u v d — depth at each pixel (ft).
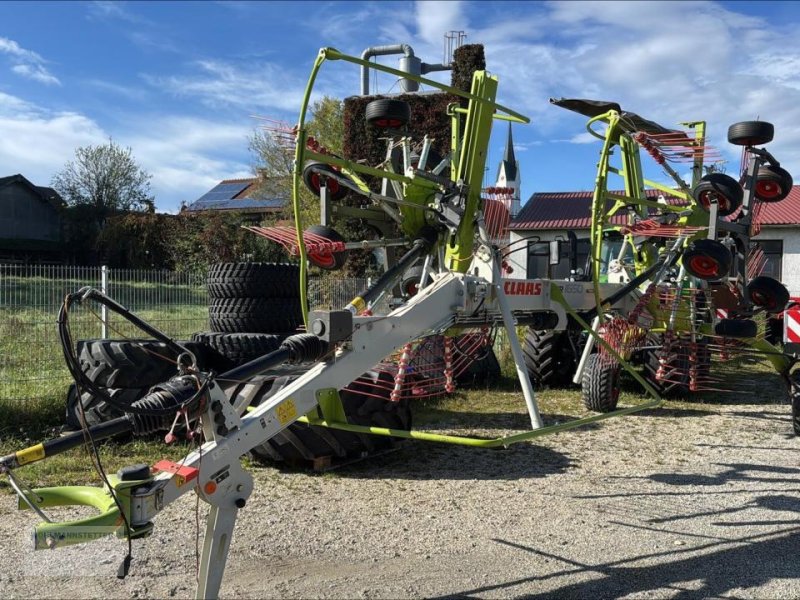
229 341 21.24
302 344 11.30
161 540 13.61
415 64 58.95
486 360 32.53
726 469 19.60
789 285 72.64
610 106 21.84
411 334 14.28
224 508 10.09
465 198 15.92
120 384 20.22
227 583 11.80
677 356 23.95
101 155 145.07
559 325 19.70
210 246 80.59
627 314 24.88
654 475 18.90
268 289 22.45
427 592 11.66
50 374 25.44
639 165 24.31
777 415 27.20
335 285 40.70
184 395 9.78
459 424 24.90
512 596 11.59
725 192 17.28
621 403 29.04
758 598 11.71
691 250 17.16
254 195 112.47
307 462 18.79
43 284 25.99
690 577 12.48
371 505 16.03
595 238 17.12
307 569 12.46
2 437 21.12
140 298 29.01
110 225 103.09
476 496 16.87
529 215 82.43
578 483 18.08
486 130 16.07
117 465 18.48
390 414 19.40
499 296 16.05
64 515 15.07
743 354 24.97
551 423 25.12
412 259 15.58
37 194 151.12
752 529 14.92
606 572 12.62
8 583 11.66
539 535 14.38
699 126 24.99
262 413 10.89
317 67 12.19
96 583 11.69
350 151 62.49
